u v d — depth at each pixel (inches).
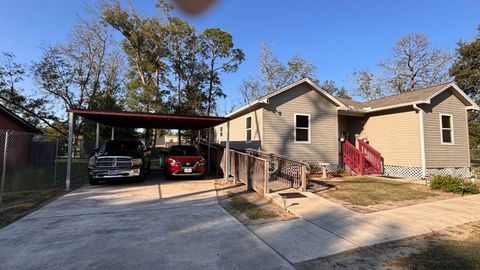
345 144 537.3
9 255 139.9
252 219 210.8
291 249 149.5
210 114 1063.6
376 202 265.6
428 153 464.4
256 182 321.1
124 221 205.5
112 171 363.9
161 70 963.3
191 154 447.5
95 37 1016.9
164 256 139.7
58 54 968.9
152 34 903.1
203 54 1044.5
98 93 1043.9
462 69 1012.5
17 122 575.2
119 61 1072.2
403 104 473.1
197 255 141.3
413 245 153.8
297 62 1301.7
